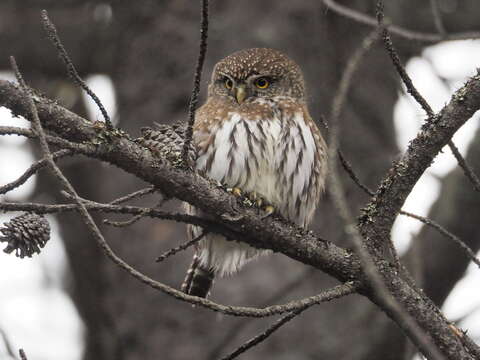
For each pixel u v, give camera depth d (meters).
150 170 6.86
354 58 5.76
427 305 7.29
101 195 13.02
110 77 14.16
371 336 11.88
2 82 6.32
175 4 13.25
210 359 11.63
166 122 12.62
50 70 15.66
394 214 7.33
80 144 6.53
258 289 11.80
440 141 7.12
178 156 6.99
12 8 15.68
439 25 9.88
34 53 15.49
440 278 12.20
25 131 6.10
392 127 13.36
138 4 13.38
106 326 12.48
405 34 9.86
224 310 6.16
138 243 12.44
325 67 12.80
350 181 12.48
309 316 12.03
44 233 6.27
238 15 12.82
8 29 15.44
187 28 13.03
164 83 12.85
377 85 13.23
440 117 7.10
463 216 12.21
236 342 11.82
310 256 7.48
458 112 7.05
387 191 7.30
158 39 13.09
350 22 12.95
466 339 7.27
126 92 13.07
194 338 11.92
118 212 6.78
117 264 5.95
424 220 7.44
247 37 12.66
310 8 12.97
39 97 6.50
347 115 12.91
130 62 13.22
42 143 5.92
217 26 12.76
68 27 15.36
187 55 12.84
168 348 11.95
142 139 6.94
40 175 14.84
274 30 12.72
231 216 7.29
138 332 12.21
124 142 6.74
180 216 7.15
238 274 11.92
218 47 12.69
